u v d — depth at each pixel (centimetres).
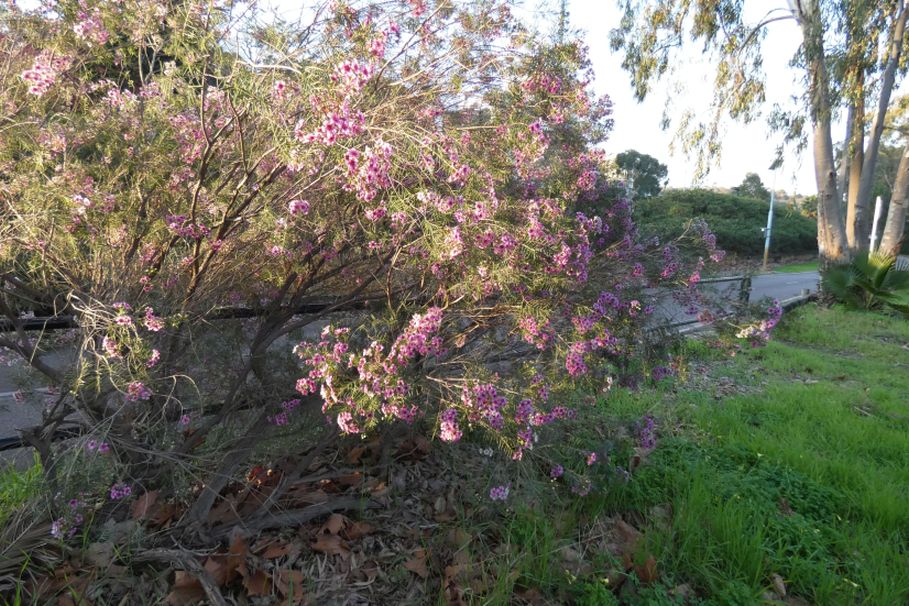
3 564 225
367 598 254
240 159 261
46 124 255
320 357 236
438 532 300
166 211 263
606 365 332
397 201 236
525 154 272
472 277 252
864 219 1513
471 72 283
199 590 237
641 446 379
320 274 308
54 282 258
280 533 287
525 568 273
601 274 332
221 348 291
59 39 258
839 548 324
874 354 881
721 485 370
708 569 293
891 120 2239
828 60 1193
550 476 337
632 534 316
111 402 258
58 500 238
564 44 290
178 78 245
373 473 339
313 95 216
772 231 3647
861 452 455
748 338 390
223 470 285
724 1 1210
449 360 287
